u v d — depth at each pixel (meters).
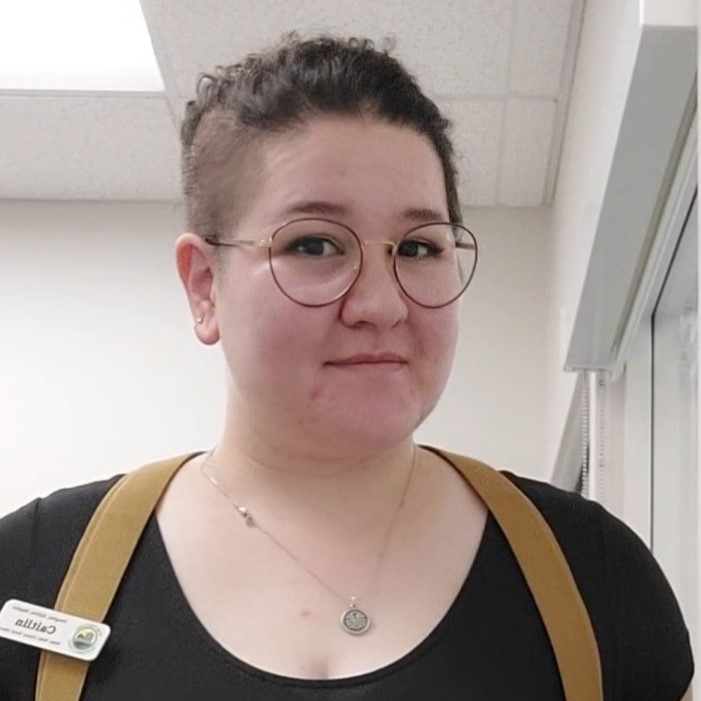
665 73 0.90
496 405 2.41
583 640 0.66
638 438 1.43
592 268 1.26
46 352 2.48
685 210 1.10
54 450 2.42
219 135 0.69
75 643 0.64
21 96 2.12
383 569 0.67
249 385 0.65
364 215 0.64
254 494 0.70
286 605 0.65
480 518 0.71
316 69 0.68
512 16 1.80
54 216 2.57
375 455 0.68
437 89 2.02
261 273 0.64
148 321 2.50
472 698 0.62
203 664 0.63
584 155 1.65
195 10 1.80
